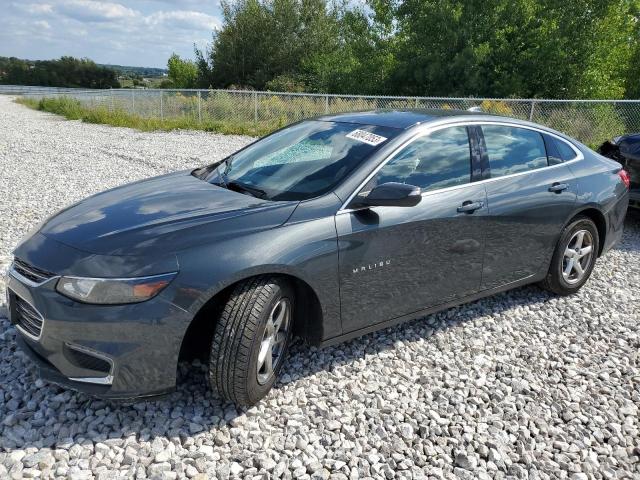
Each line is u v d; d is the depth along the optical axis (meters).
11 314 2.98
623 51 25.64
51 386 3.09
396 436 2.86
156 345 2.61
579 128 13.69
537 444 2.89
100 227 2.93
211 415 2.92
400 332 3.95
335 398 3.14
